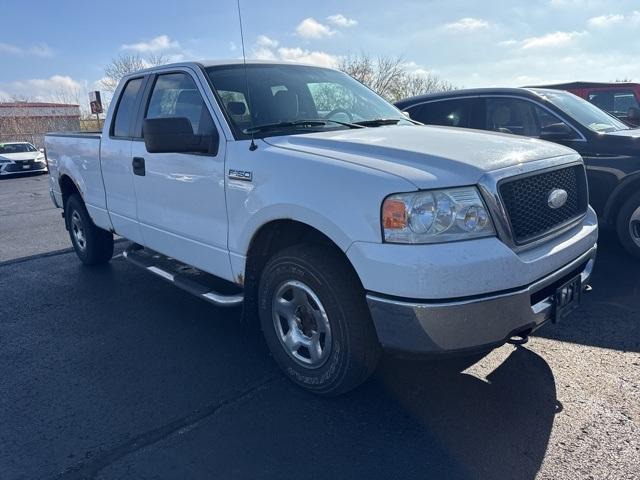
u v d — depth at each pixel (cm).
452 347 260
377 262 260
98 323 450
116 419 306
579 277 314
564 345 374
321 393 315
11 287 561
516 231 275
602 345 372
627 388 317
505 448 268
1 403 328
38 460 272
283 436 284
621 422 285
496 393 316
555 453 262
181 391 334
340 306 288
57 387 345
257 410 309
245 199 329
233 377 350
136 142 444
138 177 441
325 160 292
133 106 463
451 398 313
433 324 254
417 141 312
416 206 254
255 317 371
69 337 424
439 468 255
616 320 412
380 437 280
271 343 340
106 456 273
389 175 265
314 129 366
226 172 343
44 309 489
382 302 263
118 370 365
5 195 1506
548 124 606
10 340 423
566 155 324
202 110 376
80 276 589
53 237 831
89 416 310
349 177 275
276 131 356
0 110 3944
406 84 3039
